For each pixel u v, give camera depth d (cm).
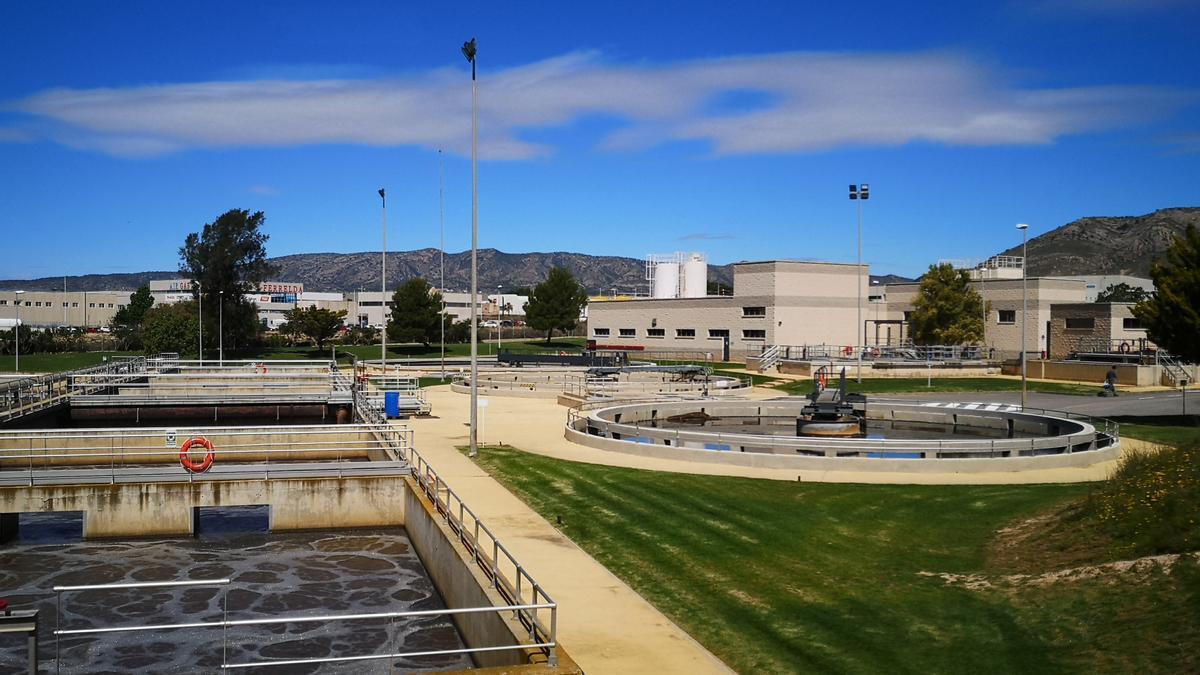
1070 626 1603
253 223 12050
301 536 3206
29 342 11650
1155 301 4781
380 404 5159
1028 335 9100
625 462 3572
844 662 1537
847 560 2164
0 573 2747
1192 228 4744
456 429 4653
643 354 10681
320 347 12288
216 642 2150
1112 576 1758
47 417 5178
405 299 12475
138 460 4378
